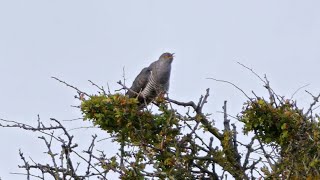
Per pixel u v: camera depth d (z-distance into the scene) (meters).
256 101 18.48
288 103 18.48
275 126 18.45
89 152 17.23
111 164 17.52
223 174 17.55
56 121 17.39
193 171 18.03
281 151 17.95
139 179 17.23
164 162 17.53
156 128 18.84
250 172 17.39
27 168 16.56
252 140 18.52
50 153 16.78
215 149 18.17
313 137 17.34
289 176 16.30
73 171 16.62
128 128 18.78
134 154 18.12
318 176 16.23
